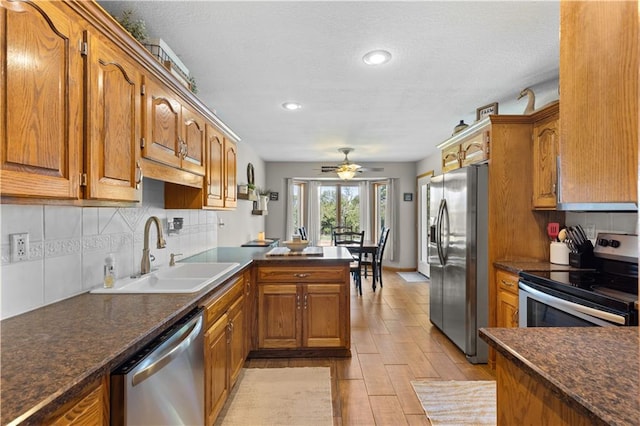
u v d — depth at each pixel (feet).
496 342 3.30
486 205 9.22
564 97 3.19
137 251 7.24
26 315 4.32
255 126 13.48
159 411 3.90
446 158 12.35
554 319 6.56
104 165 4.29
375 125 13.30
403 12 5.80
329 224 24.97
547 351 3.04
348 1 5.50
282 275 9.38
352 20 6.04
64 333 3.70
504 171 9.14
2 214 4.12
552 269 7.83
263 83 8.93
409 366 9.01
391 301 15.33
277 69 8.07
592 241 8.40
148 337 3.75
